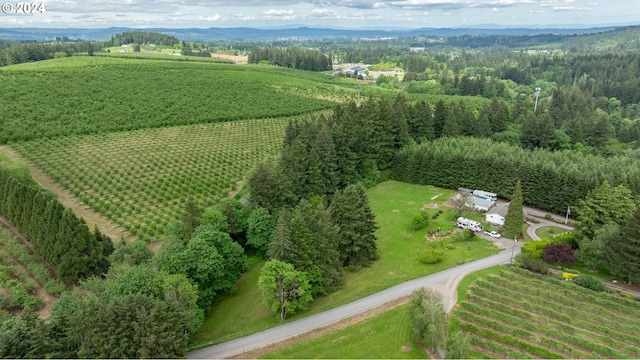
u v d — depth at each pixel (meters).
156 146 130.88
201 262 61.34
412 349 51.72
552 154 107.88
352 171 106.69
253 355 51.94
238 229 80.81
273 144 141.38
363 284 68.19
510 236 81.94
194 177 112.00
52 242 68.62
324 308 61.22
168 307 48.59
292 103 188.00
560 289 62.56
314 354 51.62
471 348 51.75
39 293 65.62
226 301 66.19
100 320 44.88
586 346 50.84
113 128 140.25
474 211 94.25
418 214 88.88
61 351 45.12
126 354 44.28
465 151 110.06
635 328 53.53
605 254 65.94
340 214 73.12
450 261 73.50
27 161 112.56
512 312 57.84
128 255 66.12
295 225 63.59
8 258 72.50
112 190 102.06
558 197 92.69
